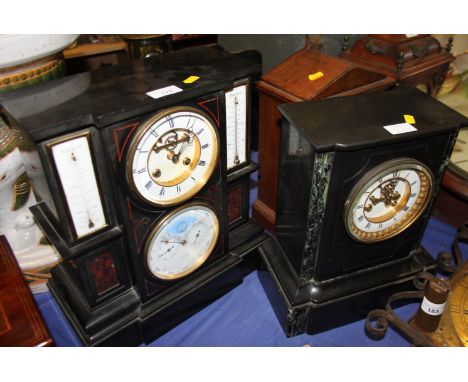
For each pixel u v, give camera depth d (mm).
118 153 1340
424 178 1578
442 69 2514
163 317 1799
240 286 2127
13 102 1335
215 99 1515
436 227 2438
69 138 1260
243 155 1891
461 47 2824
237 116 1755
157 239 1617
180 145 1497
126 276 1688
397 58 2303
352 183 1475
